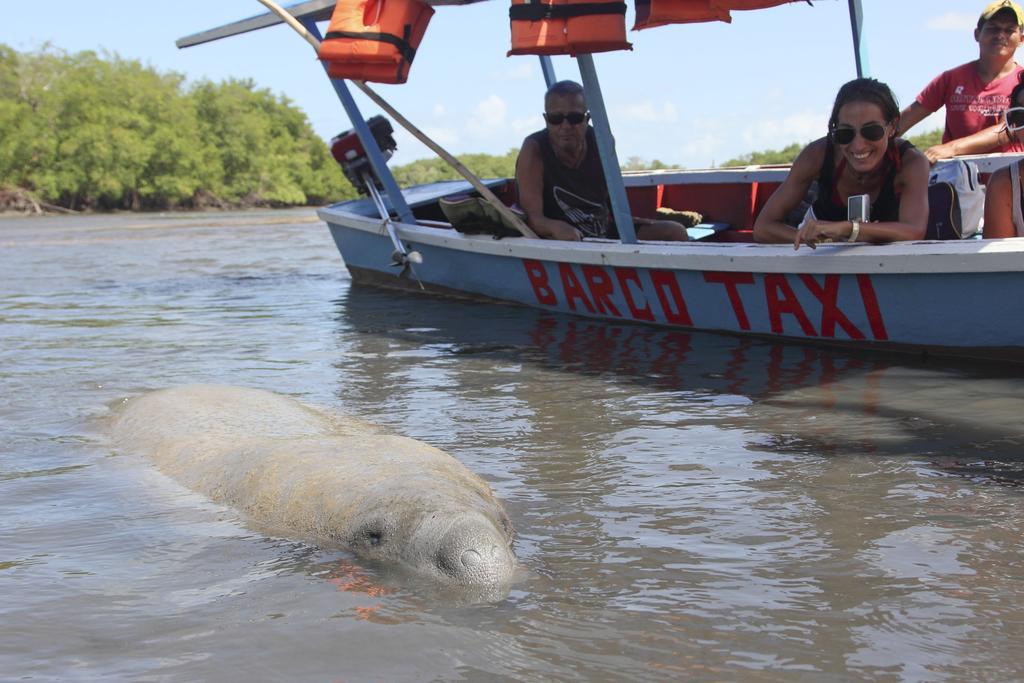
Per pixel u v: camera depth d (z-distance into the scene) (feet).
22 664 7.19
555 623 7.75
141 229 91.81
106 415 15.31
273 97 334.44
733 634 7.48
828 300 19.11
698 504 10.54
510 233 25.00
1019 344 17.26
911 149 18.31
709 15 18.58
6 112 241.35
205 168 266.98
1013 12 23.20
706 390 16.19
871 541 9.32
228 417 13.94
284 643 7.48
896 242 17.79
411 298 28.89
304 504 10.41
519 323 23.72
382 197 33.96
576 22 19.63
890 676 6.81
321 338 22.27
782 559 8.95
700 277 21.03
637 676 6.84
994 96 23.88
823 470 11.63
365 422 14.39
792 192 19.43
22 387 17.26
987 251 16.58
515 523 10.11
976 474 11.33
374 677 6.89
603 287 23.31
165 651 7.39
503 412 14.96
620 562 9.00
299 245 59.36
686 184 28.96
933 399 15.08
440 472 10.59
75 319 26.04
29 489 11.75
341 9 22.29
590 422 14.25
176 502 11.28
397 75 22.03
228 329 23.89
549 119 23.90
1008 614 7.72
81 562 9.36
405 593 8.48
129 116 252.42
